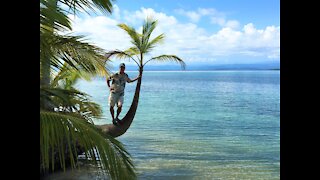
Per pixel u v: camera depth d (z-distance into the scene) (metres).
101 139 3.03
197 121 23.23
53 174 5.28
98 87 60.88
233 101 37.94
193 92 52.50
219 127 20.48
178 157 11.47
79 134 2.93
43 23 2.99
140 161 10.72
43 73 3.32
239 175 9.31
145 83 81.50
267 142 15.25
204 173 9.41
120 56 10.41
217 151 12.84
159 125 21.11
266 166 10.42
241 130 19.31
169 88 62.09
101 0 3.39
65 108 3.69
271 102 36.59
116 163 2.99
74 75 8.12
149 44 10.92
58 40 3.44
